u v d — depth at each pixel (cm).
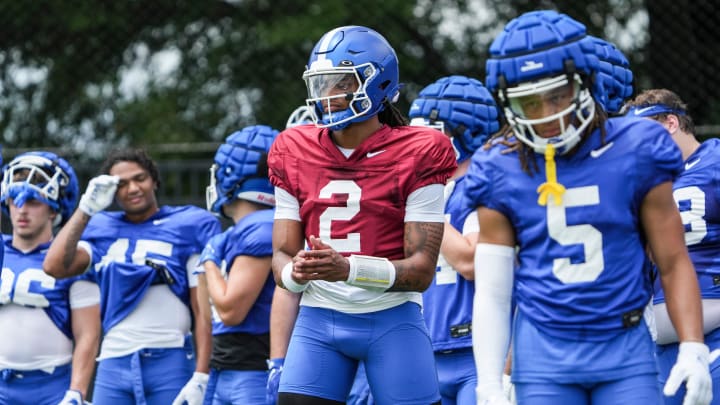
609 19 3691
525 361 1341
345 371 1497
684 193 1788
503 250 1360
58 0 4081
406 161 1460
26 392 2120
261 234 1925
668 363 1780
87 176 3042
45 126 4259
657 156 1298
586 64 1291
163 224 2189
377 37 1491
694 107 3225
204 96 4281
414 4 4116
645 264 1329
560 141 1298
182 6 4188
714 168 1775
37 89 4244
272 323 1778
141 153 2211
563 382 1316
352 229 1464
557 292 1316
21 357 2109
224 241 2017
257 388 1955
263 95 4194
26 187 2141
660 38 3262
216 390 2011
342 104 1452
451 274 1730
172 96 4319
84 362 2120
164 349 2130
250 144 2022
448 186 1789
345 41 1466
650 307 1341
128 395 2125
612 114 1850
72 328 2152
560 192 1306
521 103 1308
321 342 1486
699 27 3231
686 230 1777
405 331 1480
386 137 1478
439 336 1722
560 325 1319
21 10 4078
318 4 4150
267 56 4181
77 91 4228
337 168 1476
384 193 1459
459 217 1759
